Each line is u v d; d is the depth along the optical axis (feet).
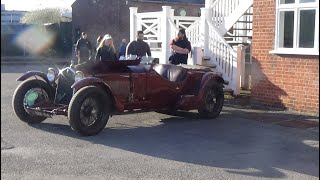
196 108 34.09
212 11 47.34
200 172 21.20
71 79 29.68
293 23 36.91
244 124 32.45
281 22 37.65
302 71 36.22
